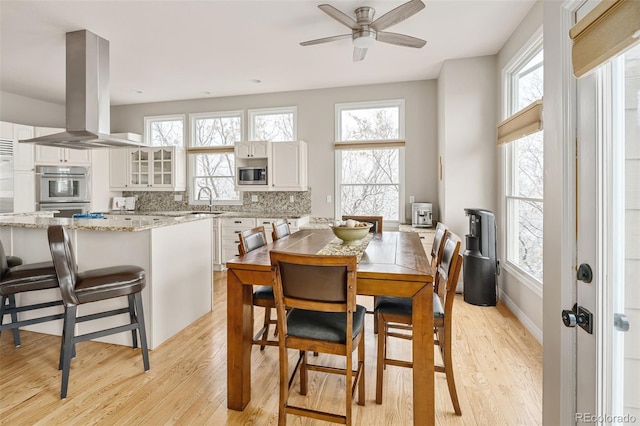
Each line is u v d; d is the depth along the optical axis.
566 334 1.11
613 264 0.94
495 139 3.86
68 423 1.78
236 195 5.67
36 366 2.35
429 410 1.69
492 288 3.52
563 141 1.12
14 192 4.66
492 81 3.84
